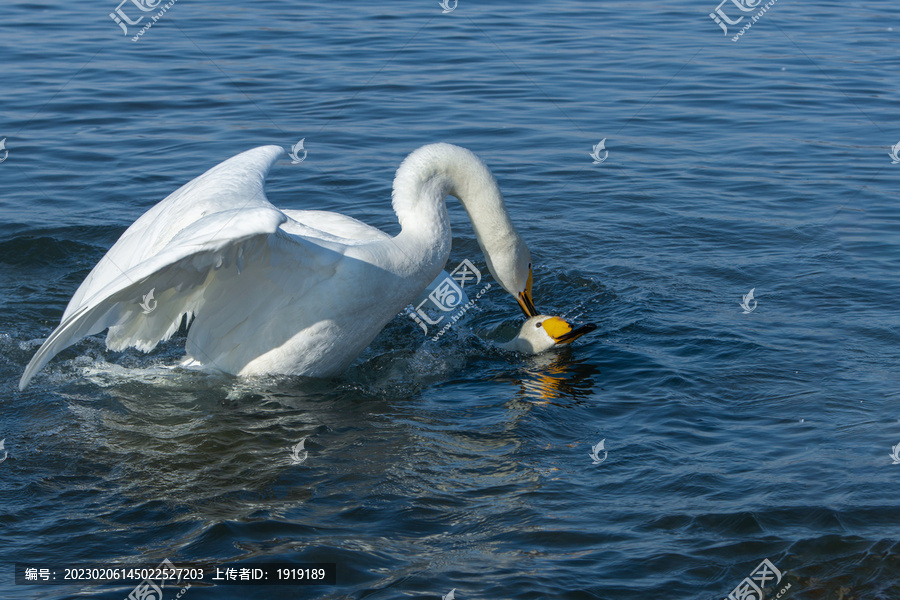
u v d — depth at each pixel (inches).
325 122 546.0
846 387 263.4
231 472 220.2
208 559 183.8
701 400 258.1
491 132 536.4
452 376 283.6
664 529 193.6
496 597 171.9
